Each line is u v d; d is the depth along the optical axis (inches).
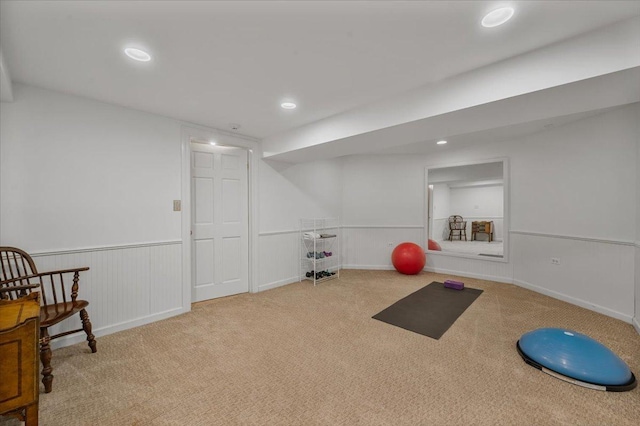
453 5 55.1
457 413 61.6
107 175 103.8
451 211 330.6
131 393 69.0
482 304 131.1
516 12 57.1
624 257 110.7
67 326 94.6
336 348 90.9
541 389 69.5
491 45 68.8
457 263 189.6
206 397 67.5
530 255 154.2
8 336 48.1
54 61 74.9
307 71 81.5
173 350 90.3
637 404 63.8
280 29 62.5
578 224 129.0
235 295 147.6
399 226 207.9
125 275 107.4
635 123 108.6
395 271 203.5
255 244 153.3
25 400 49.7
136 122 110.7
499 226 308.7
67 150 95.5
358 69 80.4
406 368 79.1
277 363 82.3
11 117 86.2
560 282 137.3
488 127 99.9
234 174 148.6
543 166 146.6
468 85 81.4
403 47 69.7
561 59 67.2
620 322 108.6
